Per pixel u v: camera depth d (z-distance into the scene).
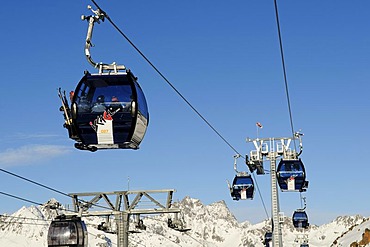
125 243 48.56
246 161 48.75
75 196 48.72
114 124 16.59
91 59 16.69
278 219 48.06
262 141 49.00
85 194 48.91
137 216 49.88
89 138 16.78
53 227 34.59
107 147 17.03
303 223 81.19
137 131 16.98
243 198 52.69
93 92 16.67
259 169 49.75
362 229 175.50
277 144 48.97
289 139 48.88
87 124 16.62
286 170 48.56
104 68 16.91
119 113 16.56
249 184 52.06
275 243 48.06
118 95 16.62
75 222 34.72
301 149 48.72
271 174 49.00
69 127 16.73
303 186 48.69
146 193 48.84
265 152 48.84
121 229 48.94
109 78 16.70
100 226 49.16
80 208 48.75
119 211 48.97
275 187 49.00
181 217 49.44
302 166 48.28
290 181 48.69
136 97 16.64
